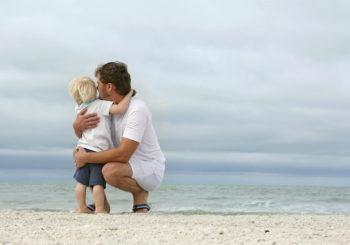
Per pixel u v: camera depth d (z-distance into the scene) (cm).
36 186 1678
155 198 1120
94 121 397
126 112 396
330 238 266
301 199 1170
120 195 1012
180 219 358
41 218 342
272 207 876
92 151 396
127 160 390
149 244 231
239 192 1567
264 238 259
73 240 241
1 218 341
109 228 283
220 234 269
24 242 234
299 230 305
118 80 391
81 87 397
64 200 941
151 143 413
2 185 1827
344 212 775
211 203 969
